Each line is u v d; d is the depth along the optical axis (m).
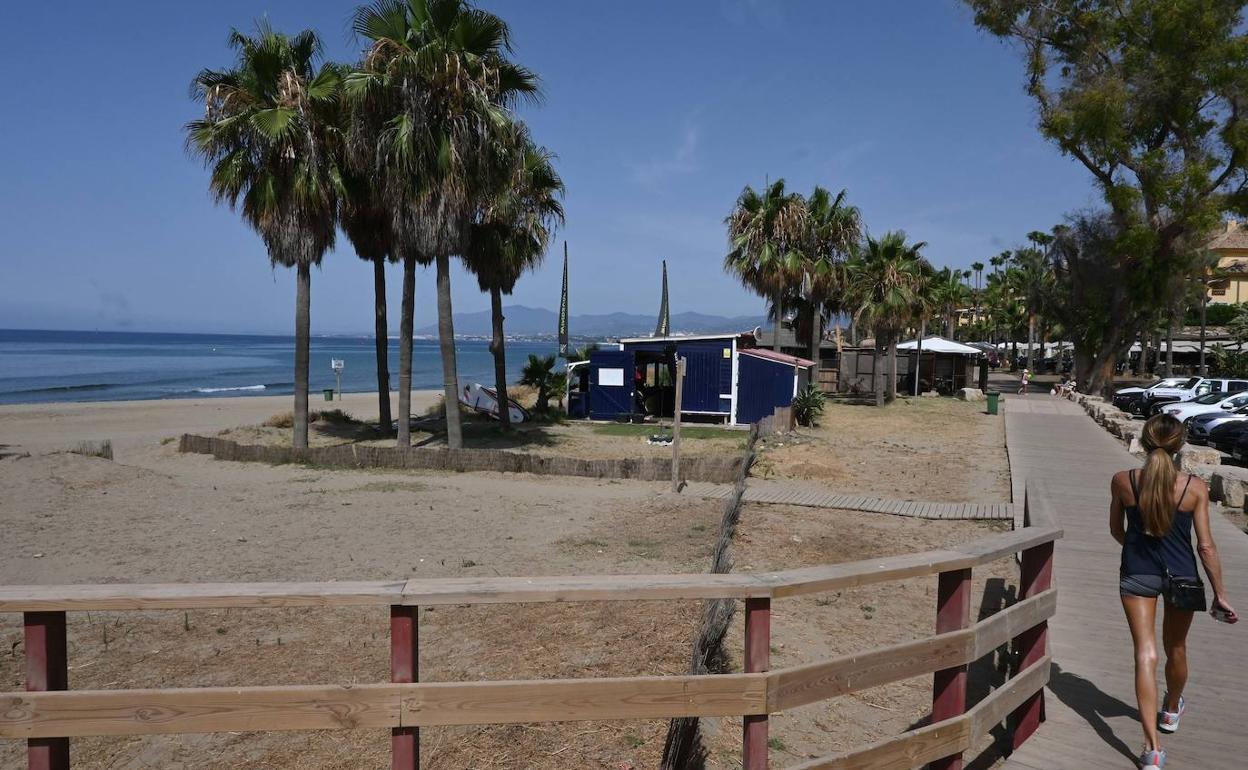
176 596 2.29
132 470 16.48
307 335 19.72
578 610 7.29
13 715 2.32
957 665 3.24
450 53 17.00
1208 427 21.55
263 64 18.28
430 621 7.10
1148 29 36.31
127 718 2.36
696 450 20.73
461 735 4.79
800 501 12.72
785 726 4.57
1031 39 39.75
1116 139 35.97
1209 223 35.38
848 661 2.89
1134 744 4.00
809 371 34.59
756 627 2.68
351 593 2.38
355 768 4.64
